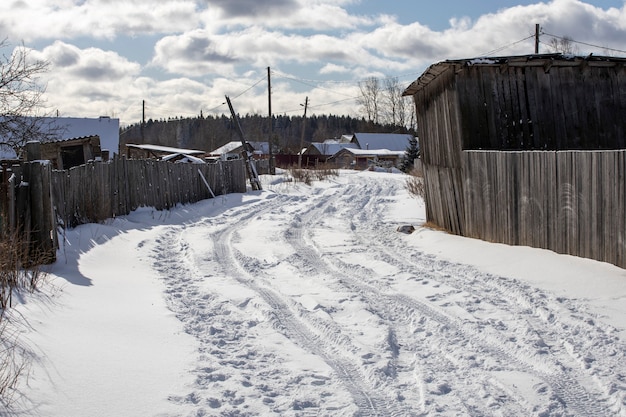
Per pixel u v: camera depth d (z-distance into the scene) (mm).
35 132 15867
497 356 5422
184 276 9250
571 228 8648
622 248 7570
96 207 12867
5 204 7648
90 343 5207
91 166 12781
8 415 3656
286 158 75750
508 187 10312
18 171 8234
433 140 14289
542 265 8570
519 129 12211
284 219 17422
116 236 11883
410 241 12750
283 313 7012
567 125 12352
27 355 4633
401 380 4887
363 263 10336
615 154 7625
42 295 6543
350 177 40656
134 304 6957
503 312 6785
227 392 4465
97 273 8539
